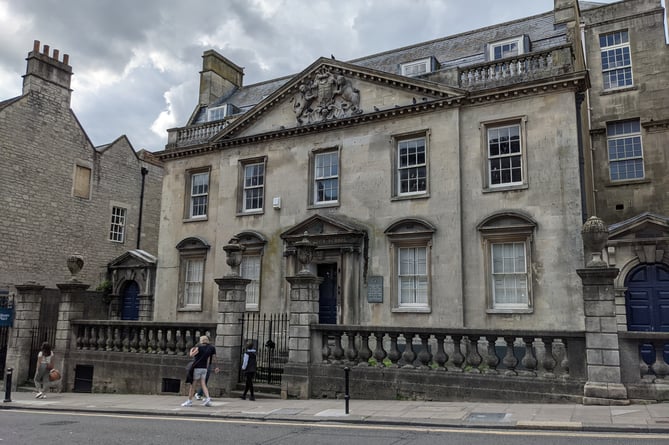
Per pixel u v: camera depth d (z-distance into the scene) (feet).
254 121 75.72
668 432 25.80
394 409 34.88
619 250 54.13
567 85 55.26
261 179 74.33
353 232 62.90
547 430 27.48
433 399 37.52
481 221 57.31
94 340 55.01
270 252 70.33
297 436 28.22
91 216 94.48
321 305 66.28
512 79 58.59
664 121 65.62
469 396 36.45
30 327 60.75
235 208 74.74
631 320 53.21
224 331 46.55
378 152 64.95
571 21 64.44
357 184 65.57
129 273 86.33
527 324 53.67
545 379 34.53
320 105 69.87
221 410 37.65
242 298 47.88
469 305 56.85
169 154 82.89
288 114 73.00
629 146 68.74
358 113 66.90
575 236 52.95
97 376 53.36
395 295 60.75
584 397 32.91
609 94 70.54
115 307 86.94
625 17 71.61
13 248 81.20
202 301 75.51
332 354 42.39
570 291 52.21
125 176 102.27
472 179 59.11
